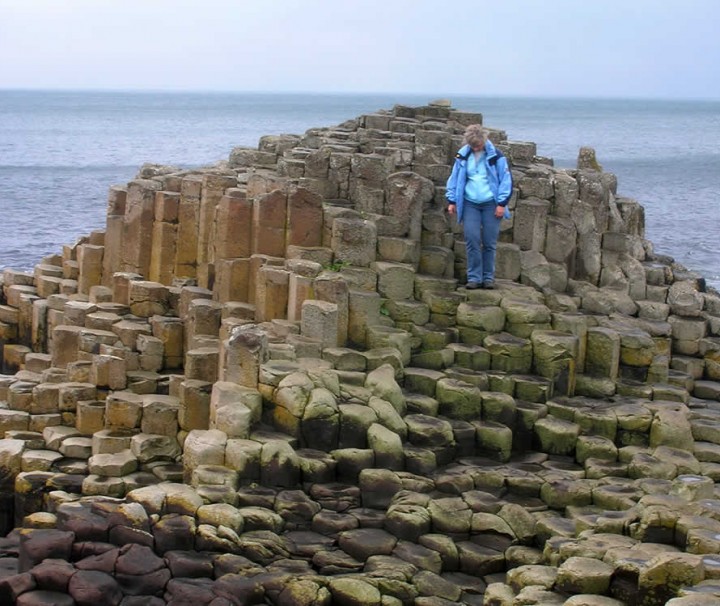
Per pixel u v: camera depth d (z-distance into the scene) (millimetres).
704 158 138375
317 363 21797
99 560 16828
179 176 29641
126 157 119000
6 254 50250
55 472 22016
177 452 22328
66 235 57094
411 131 32344
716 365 26266
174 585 16641
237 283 25469
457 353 23406
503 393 22359
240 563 17219
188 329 25234
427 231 25844
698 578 14703
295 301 23328
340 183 27422
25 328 30375
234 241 25766
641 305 26625
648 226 65938
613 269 27297
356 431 20172
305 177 27672
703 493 18422
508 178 24609
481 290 24719
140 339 25344
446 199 26328
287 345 21891
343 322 23219
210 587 16641
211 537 17469
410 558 17922
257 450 19234
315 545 18125
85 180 90500
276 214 25453
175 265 28609
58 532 17406
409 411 21922
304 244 25406
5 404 24750
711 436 22188
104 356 23938
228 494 18469
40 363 27016
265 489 19047
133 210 29000
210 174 27969
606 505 19281
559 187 26922
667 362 24875
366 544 18062
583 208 26938
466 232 24688
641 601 14992
